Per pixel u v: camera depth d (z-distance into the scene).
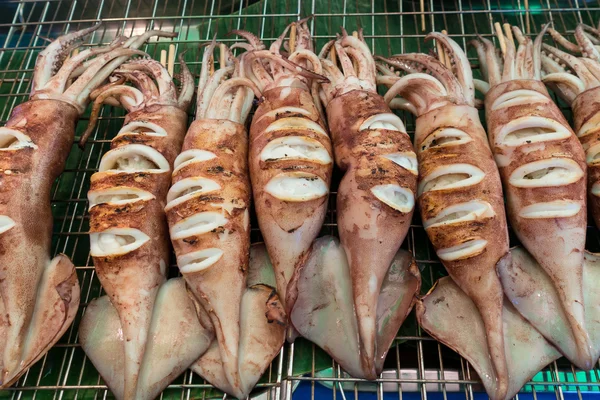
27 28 0.55
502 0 0.54
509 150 0.34
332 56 0.41
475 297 0.31
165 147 0.35
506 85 0.36
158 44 0.52
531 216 0.32
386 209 0.31
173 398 0.31
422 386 0.29
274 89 0.36
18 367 0.30
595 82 0.37
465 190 0.32
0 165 0.33
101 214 0.32
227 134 0.34
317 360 0.32
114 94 0.39
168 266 0.34
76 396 0.31
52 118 0.36
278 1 0.54
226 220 0.31
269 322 0.30
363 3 0.54
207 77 0.39
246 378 0.30
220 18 0.53
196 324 0.31
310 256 0.33
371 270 0.30
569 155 0.32
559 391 0.30
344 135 0.34
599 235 0.37
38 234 0.33
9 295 0.31
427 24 0.52
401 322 0.31
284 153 0.32
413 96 0.38
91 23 0.54
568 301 0.30
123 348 0.31
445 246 0.32
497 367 0.29
